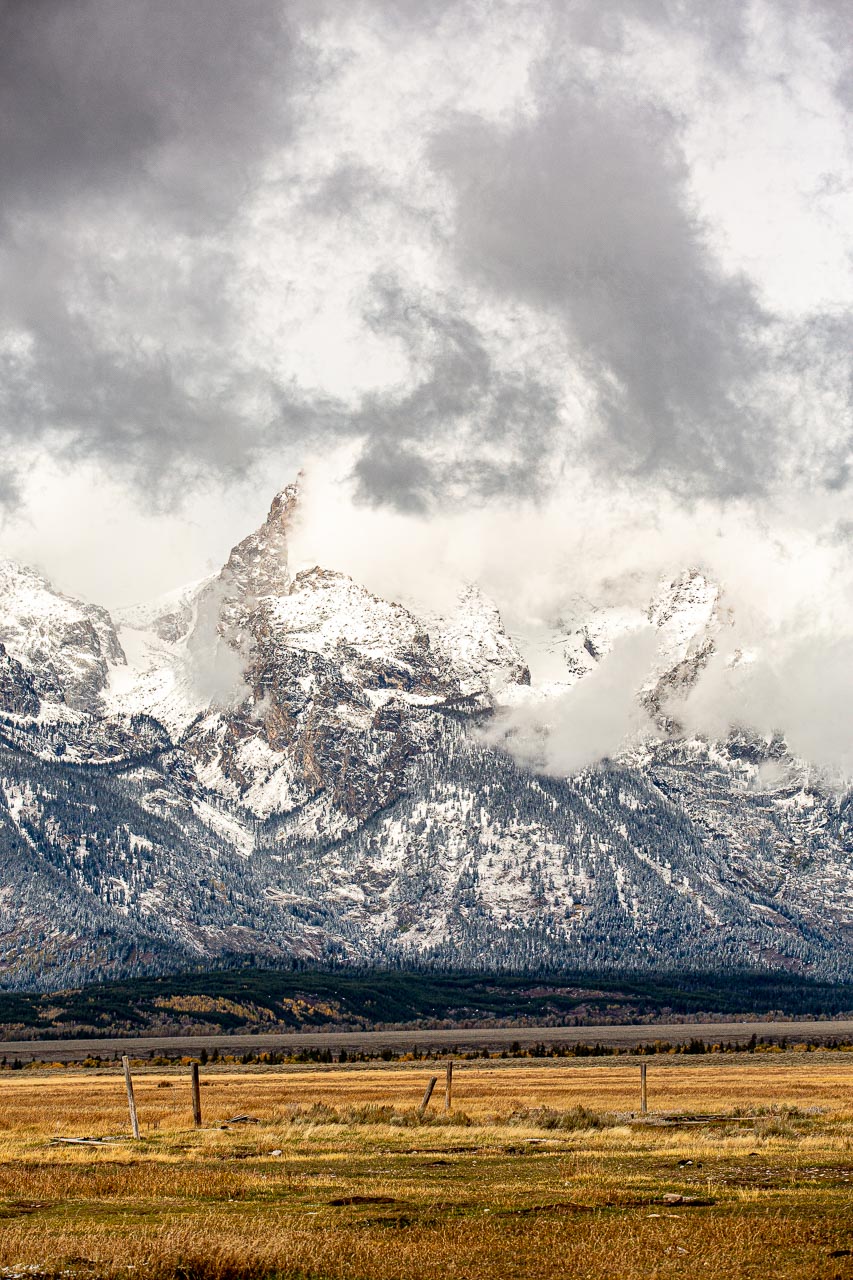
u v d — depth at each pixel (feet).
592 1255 257.96
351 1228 293.64
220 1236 274.77
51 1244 270.46
